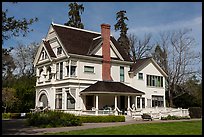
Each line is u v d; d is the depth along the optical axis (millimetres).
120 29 67438
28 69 69125
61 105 39594
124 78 44156
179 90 56562
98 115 34750
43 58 43656
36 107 42562
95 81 40688
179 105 56188
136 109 41219
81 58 39719
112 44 43281
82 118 31891
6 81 60531
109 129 20094
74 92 38594
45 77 42969
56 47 41719
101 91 37406
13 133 18969
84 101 39375
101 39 42094
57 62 41094
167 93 58250
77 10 61750
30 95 50781
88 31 45594
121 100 43125
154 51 63750
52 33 42750
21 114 41375
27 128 23375
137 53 67062
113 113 37250
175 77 55969
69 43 40438
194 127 21844
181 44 75188
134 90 41719
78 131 19047
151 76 47281
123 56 45188
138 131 18875
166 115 39938
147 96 46094
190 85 56125
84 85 39594
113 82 41906
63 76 39562
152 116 38500
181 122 27547
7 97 49125
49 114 26641
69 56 38469
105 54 42281
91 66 40688
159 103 47750
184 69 55781
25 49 69000
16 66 67750
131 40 67188
